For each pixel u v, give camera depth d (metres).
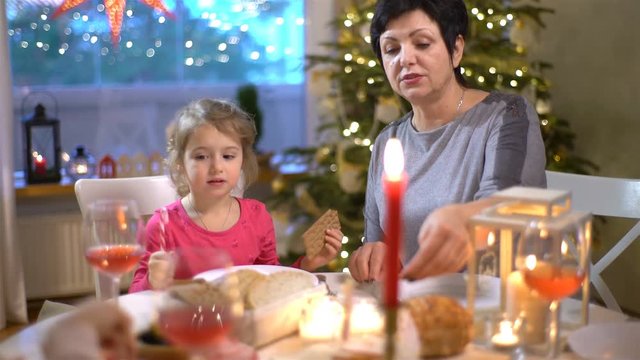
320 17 4.48
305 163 4.12
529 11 3.61
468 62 3.39
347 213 3.70
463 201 1.98
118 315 1.13
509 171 1.85
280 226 4.01
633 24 3.70
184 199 2.26
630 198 2.26
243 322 1.35
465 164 1.99
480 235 1.39
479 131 1.99
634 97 3.72
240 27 4.51
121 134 4.37
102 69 4.31
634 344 1.30
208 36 4.46
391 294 1.03
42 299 4.09
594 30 3.91
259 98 4.57
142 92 4.38
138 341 1.25
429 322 1.25
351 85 3.69
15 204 3.95
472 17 3.44
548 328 1.32
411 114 2.22
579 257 1.36
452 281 1.59
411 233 2.05
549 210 1.29
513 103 2.00
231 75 4.54
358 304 1.34
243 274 1.42
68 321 1.11
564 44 4.09
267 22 4.54
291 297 1.44
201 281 1.25
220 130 2.14
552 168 3.62
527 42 3.61
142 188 2.41
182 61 4.44
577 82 4.04
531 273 1.23
